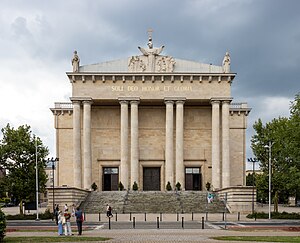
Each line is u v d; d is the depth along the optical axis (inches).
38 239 1151.0
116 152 3196.4
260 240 1116.5
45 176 2369.6
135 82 3058.6
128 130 3083.2
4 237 1163.3
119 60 3107.8
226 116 3034.0
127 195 2596.0
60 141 3272.6
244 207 2288.4
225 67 3053.6
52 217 2078.0
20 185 2263.8
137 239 1155.3
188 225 1663.4
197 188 3164.4
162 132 3208.7
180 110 3041.3
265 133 2459.4
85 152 3019.2
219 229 1487.5
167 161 3021.7
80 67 3085.6
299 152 1625.2
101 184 3166.8
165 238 1179.3
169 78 3048.7
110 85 3056.1
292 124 1667.1
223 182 2989.7
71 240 1130.0
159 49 3105.3
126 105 3046.3
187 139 3196.4
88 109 3043.8
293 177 1669.5
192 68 3100.4
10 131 2330.2
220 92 3046.3
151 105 3218.5
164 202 2439.7
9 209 3312.0
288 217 2018.9
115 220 1939.0
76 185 2984.7
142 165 3176.7
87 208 2357.3
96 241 1108.5
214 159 3016.7
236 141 3302.2
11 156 2301.9
